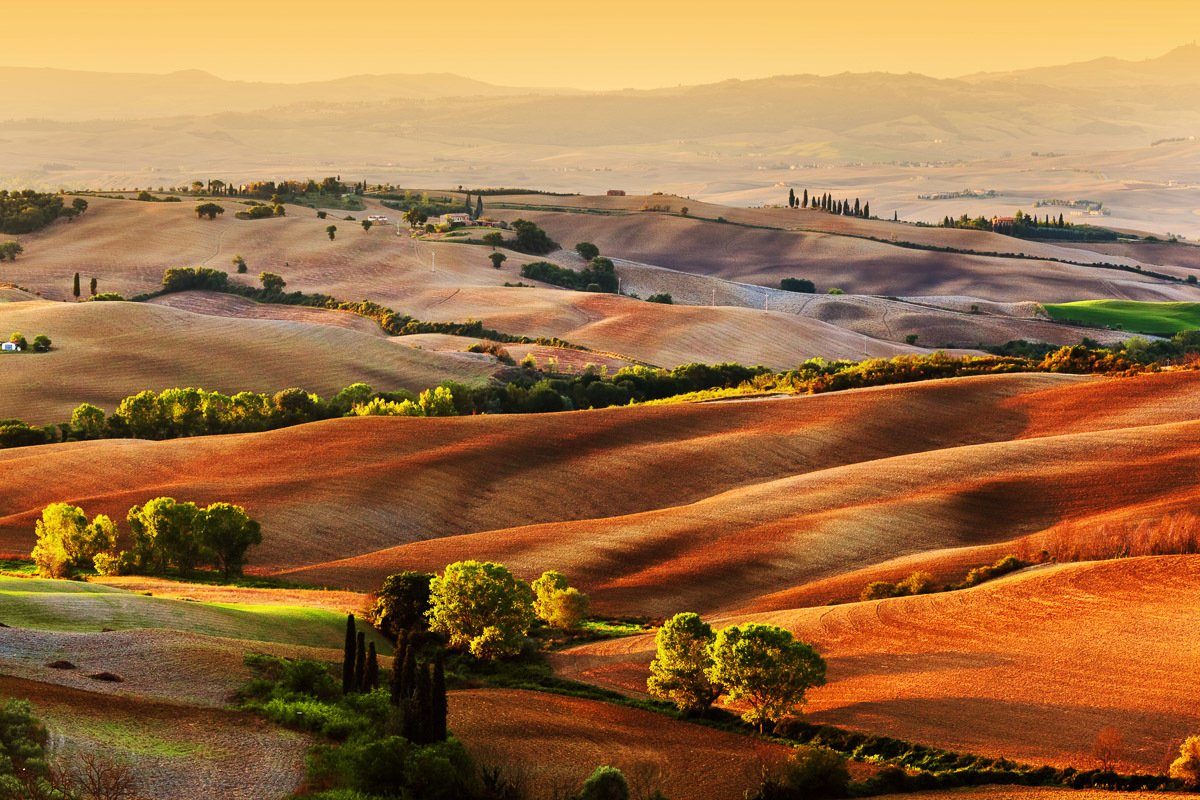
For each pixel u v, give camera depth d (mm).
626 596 143125
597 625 133375
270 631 115438
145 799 68688
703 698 100812
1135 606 119750
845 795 81188
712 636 101875
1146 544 142500
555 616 130750
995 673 104500
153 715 82438
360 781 74188
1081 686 99812
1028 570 138750
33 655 93562
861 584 140750
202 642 102688
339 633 120625
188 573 153875
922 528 162375
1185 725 90688
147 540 154000
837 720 95875
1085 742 88500
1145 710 93875
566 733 93062
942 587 137500
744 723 97375
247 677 94875
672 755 88750
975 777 83312
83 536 155500
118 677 90000
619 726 96188
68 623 106000
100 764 71688
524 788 79812
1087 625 115250
